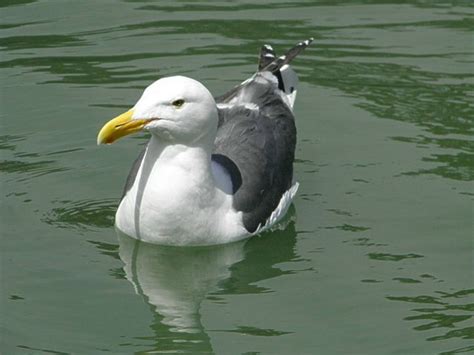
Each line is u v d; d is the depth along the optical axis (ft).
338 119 53.57
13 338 37.06
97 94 55.01
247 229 43.50
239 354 36.29
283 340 37.17
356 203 46.80
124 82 56.13
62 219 45.11
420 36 61.05
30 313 38.68
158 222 42.24
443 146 51.06
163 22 62.54
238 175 43.83
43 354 36.11
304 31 61.52
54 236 43.91
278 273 41.91
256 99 47.73
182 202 41.83
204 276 41.91
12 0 64.80
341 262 42.42
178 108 40.29
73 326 37.93
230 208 43.11
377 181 48.42
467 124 52.80
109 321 38.40
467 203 46.39
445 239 43.78
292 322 38.34
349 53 59.41
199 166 41.70
